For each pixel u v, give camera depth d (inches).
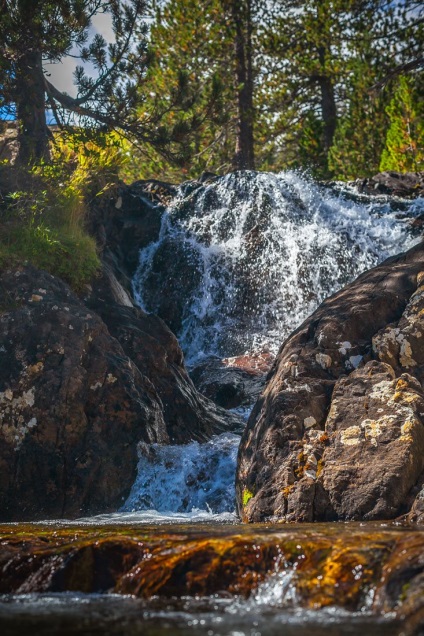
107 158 526.0
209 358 522.3
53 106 531.8
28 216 417.4
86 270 404.5
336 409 233.5
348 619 112.7
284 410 239.5
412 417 221.3
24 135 508.1
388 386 234.5
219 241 581.0
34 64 510.0
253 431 253.4
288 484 219.1
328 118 1169.4
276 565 134.8
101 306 398.3
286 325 543.8
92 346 339.0
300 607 123.0
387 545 131.6
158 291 560.4
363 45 1035.3
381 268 289.9
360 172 1045.8
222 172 1115.9
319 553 132.7
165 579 137.1
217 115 606.9
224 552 138.4
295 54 1112.2
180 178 1048.2
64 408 318.3
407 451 212.2
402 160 947.3
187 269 563.5
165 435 348.5
